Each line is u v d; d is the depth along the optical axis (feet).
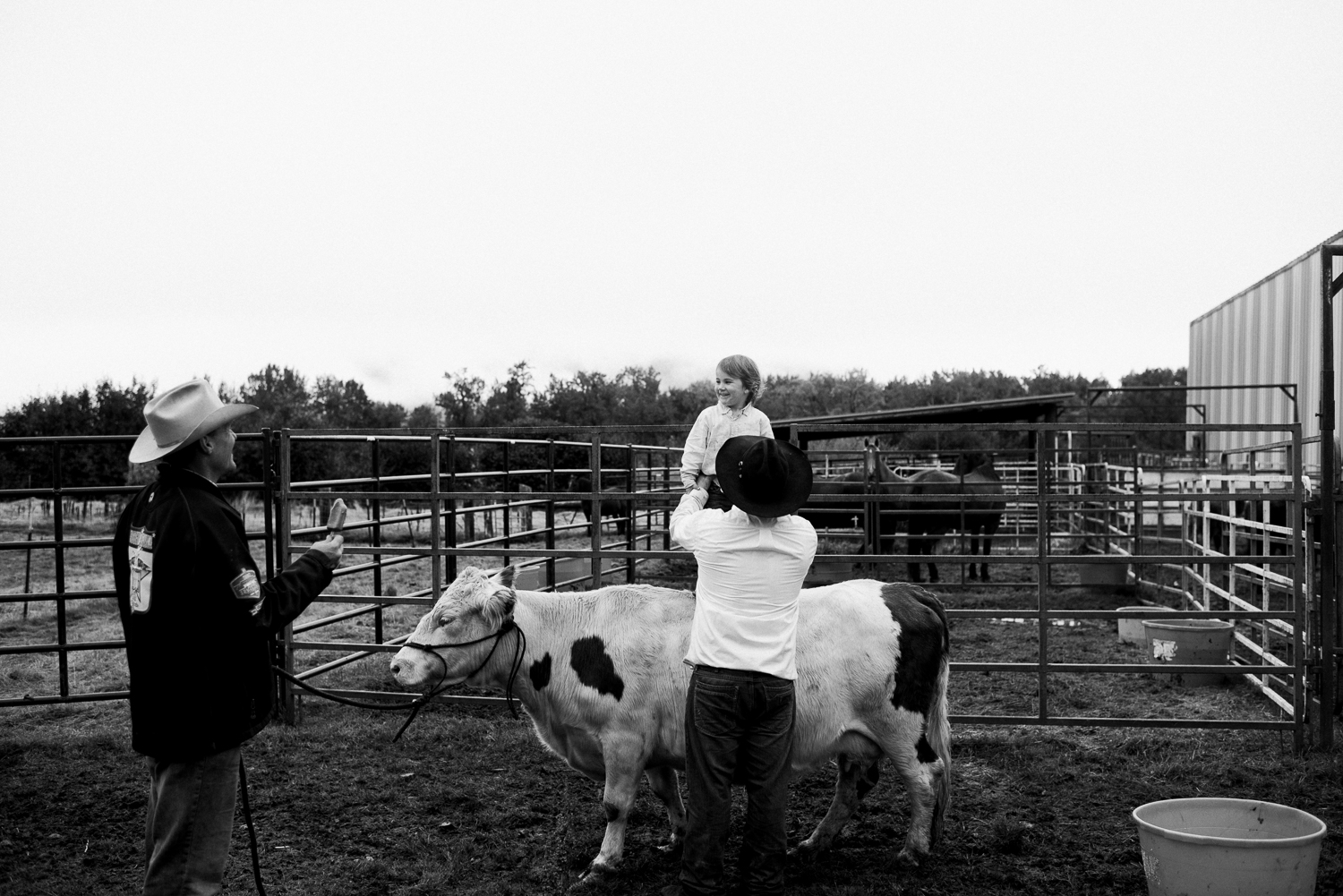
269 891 14.52
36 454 81.66
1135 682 27.50
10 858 15.85
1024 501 21.54
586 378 161.38
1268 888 12.15
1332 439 20.49
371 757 20.84
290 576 11.50
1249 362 58.44
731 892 14.32
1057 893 14.32
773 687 12.51
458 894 14.42
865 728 14.87
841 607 14.85
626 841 16.29
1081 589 45.37
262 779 19.51
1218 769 19.48
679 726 14.82
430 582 45.27
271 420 131.95
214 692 10.85
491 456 67.00
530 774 19.75
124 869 15.47
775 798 12.67
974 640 33.65
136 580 10.86
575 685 15.02
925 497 22.36
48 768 20.45
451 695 24.73
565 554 22.74
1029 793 18.58
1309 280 49.11
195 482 11.18
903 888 14.38
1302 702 20.62
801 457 12.82
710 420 17.19
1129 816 17.26
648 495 22.49
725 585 12.66
